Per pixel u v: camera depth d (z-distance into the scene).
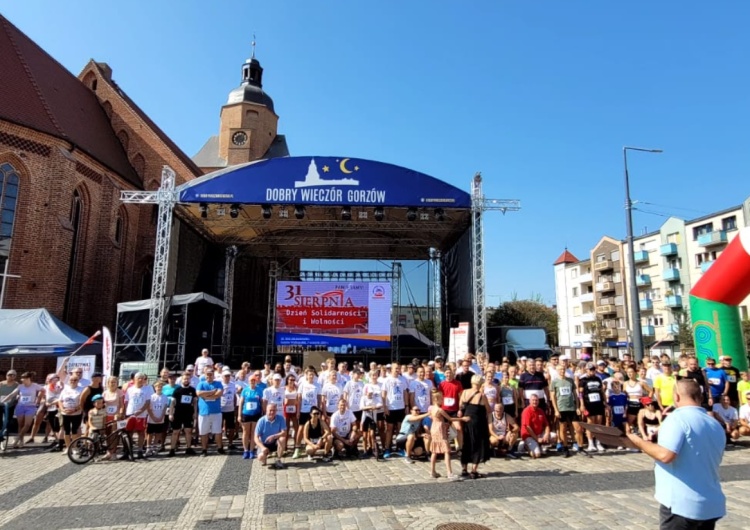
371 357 24.66
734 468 8.43
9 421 11.28
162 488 7.43
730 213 43.06
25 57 23.41
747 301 38.28
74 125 23.80
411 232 23.81
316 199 17.09
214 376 11.68
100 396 10.11
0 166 19.78
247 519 5.88
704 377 10.78
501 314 57.69
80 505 6.57
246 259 32.28
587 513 5.90
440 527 5.44
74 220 22.98
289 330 21.42
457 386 10.28
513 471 8.35
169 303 17.61
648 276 51.59
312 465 9.07
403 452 10.09
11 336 15.15
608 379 11.19
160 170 28.48
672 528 3.19
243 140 43.66
